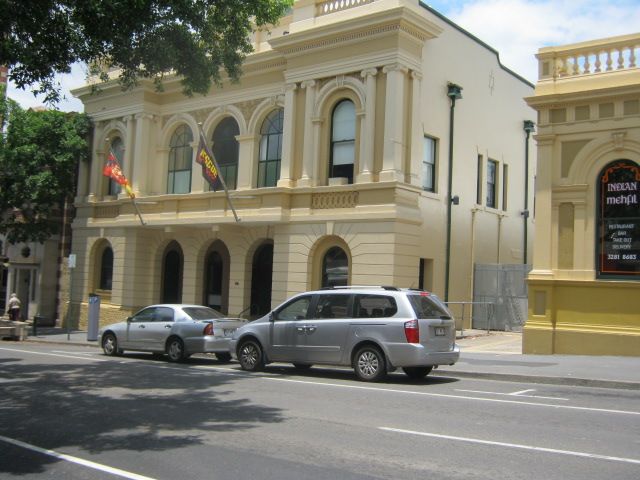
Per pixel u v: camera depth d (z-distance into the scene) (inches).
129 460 281.9
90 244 1156.5
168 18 521.7
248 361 585.9
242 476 256.4
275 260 879.1
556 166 688.4
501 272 936.3
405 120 808.3
